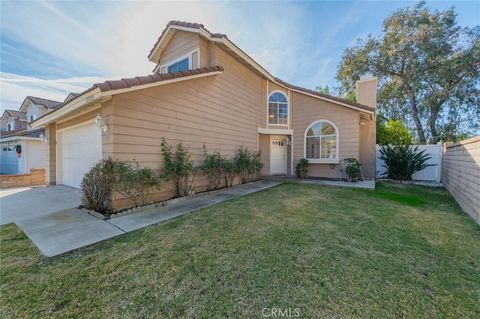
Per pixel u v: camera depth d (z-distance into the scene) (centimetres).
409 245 313
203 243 319
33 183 1053
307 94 1122
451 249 302
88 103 497
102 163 486
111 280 230
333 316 179
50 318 179
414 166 1010
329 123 1068
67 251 297
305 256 278
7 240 335
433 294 207
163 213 478
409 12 1611
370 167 1092
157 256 281
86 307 191
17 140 1345
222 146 825
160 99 586
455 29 1506
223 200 603
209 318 178
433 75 1591
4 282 227
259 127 1084
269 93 1141
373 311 185
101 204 487
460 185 580
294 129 1182
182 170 621
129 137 513
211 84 765
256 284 221
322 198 620
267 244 313
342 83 2012
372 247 306
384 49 1703
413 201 600
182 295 206
